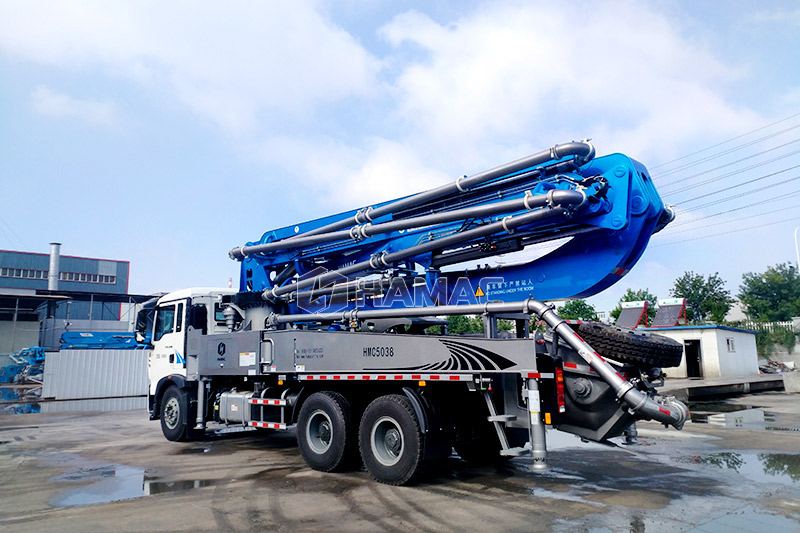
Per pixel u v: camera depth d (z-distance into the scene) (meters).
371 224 8.31
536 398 6.04
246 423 9.29
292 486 6.74
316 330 8.16
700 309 42.69
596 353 6.02
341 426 7.41
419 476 6.72
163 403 11.05
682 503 5.75
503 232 6.82
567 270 6.71
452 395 7.04
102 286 60.31
